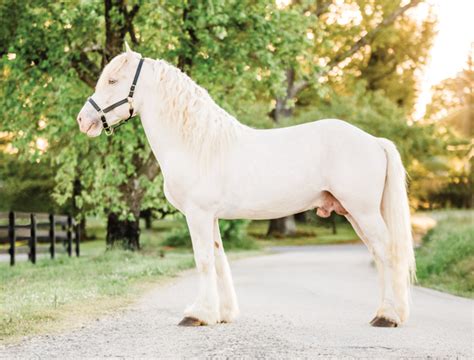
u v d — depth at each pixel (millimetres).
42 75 14969
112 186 15812
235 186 6312
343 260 18672
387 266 6188
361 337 5520
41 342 5410
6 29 15086
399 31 39406
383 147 6406
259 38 14508
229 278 6605
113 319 6676
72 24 14758
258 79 16094
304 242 34188
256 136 6508
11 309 7047
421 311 7617
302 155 6316
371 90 44125
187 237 26047
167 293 9305
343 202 6254
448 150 41062
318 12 33312
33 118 15656
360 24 35219
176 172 6395
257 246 26375
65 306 7469
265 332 5789
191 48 14859
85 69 15367
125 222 17297
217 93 15938
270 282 11344
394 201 6266
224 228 25719
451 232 16062
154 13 14344
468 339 5547
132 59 6664
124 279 10938
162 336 5641
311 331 5840
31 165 35562
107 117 6629
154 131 6582
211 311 6262
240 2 14328
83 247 30844
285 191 6293
